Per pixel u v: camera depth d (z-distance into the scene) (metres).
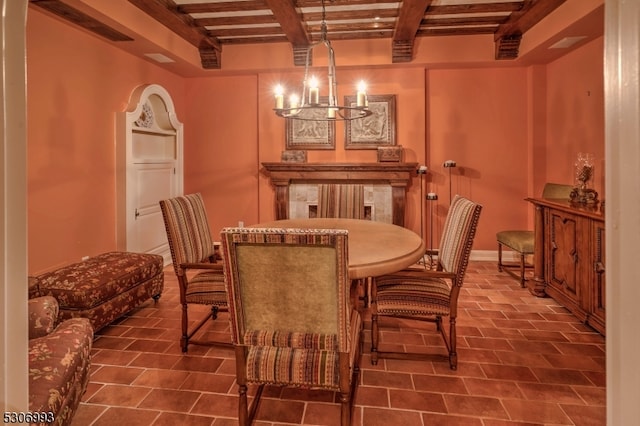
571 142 4.19
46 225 3.15
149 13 3.61
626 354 0.51
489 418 1.86
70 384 1.47
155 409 1.93
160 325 2.95
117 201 3.99
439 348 2.58
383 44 4.53
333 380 1.55
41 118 3.08
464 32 4.36
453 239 2.34
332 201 3.51
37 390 1.29
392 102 4.81
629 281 0.51
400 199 4.79
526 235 4.05
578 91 4.04
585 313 2.86
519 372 2.27
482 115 4.82
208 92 5.20
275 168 4.91
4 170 0.56
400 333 2.81
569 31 3.54
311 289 1.49
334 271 1.45
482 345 2.61
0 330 0.56
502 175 4.85
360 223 2.99
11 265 0.58
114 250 3.99
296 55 4.62
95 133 3.67
